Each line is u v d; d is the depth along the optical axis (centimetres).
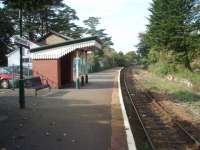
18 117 1535
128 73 6925
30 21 7631
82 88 2989
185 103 2377
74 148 1065
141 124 1577
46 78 2894
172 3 5497
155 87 3662
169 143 1286
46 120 1482
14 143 1109
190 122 1681
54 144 1105
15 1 1570
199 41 5244
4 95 2347
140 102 2434
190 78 4281
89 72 6575
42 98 2209
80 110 1766
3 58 6000
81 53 3812
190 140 1316
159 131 1489
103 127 1370
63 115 1611
